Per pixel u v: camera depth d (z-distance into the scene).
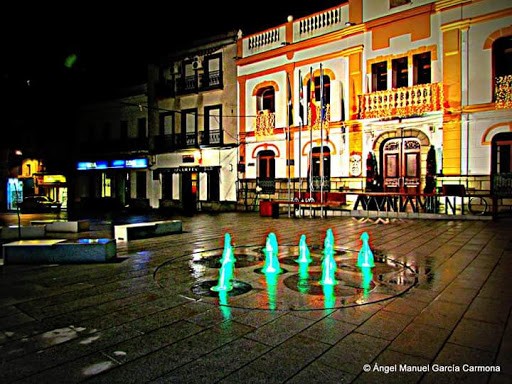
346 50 18.22
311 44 19.52
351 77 18.08
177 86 26.48
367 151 17.62
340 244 9.27
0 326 4.14
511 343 3.59
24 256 7.38
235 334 3.86
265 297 5.10
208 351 3.48
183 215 21.11
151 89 28.03
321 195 15.98
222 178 23.98
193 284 5.82
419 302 4.82
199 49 24.92
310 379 2.96
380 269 6.62
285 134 20.67
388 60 17.02
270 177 21.44
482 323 4.09
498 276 6.03
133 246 9.39
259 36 21.95
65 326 4.13
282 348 3.52
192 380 2.97
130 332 3.95
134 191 29.47
